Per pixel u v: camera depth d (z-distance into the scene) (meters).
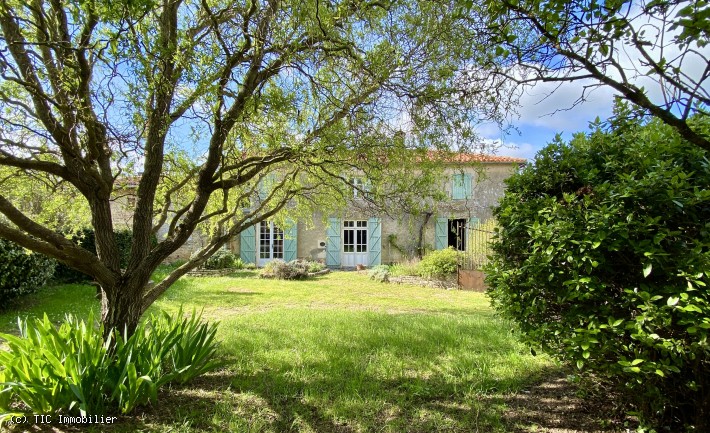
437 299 9.86
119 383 3.08
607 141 3.21
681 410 2.67
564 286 2.76
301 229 18.48
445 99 3.43
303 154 3.89
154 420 3.11
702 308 2.18
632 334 2.32
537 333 2.91
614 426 3.07
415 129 3.84
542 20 1.83
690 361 2.42
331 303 8.98
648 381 2.55
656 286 2.48
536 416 3.30
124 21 2.47
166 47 2.95
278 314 7.19
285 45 3.21
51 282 10.16
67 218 5.79
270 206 6.46
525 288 3.08
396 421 3.19
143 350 3.44
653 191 2.46
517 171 3.81
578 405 3.48
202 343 3.93
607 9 1.62
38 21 3.04
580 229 2.60
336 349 4.98
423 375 4.19
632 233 2.48
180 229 4.09
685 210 2.46
